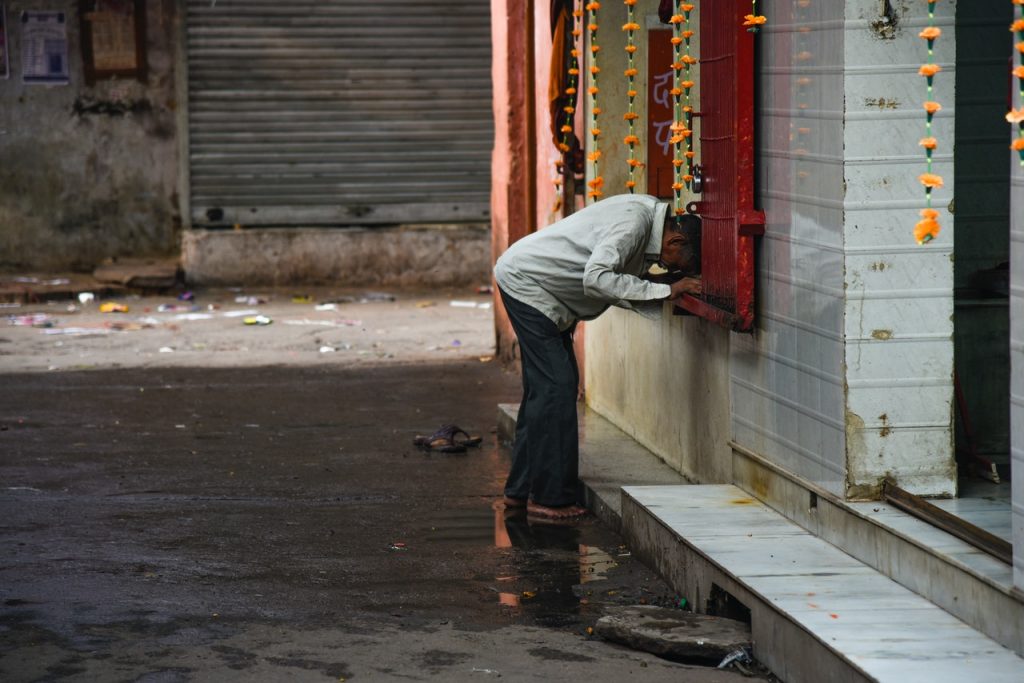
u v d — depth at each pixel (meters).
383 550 8.23
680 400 9.30
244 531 8.66
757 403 7.82
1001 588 5.44
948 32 6.45
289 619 6.91
